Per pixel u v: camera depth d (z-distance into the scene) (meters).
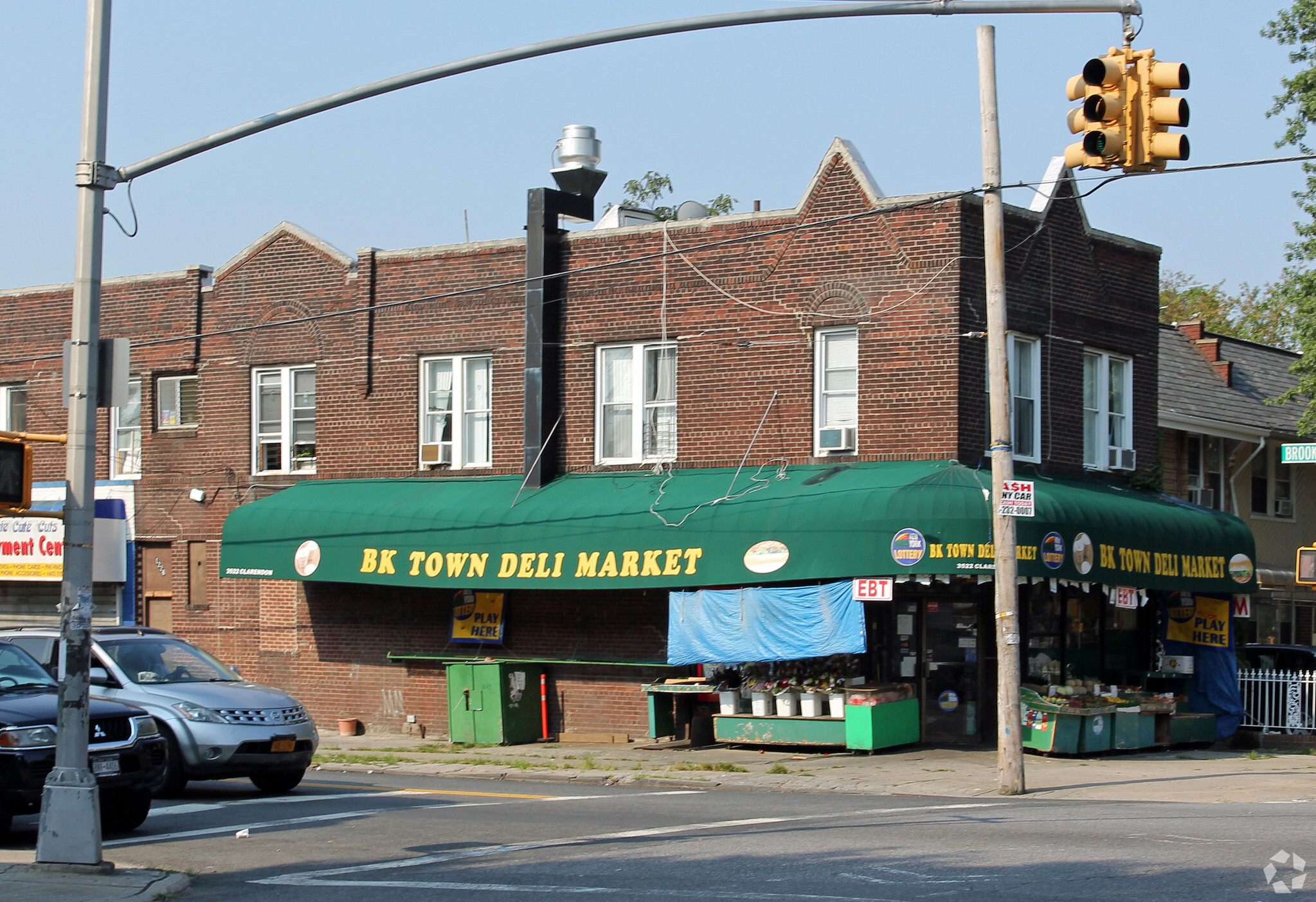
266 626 25.81
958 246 20.41
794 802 15.40
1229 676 22.94
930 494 18.78
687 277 22.42
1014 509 16.23
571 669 22.94
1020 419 21.66
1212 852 10.76
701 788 17.64
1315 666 24.14
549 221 23.44
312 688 25.28
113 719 12.72
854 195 21.19
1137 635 23.59
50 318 28.39
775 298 21.70
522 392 23.73
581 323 23.27
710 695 21.56
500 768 19.47
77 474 11.10
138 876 10.26
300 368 26.03
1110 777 17.67
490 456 24.09
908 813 13.91
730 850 11.27
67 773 10.55
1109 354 23.59
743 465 21.73
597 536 21.19
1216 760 20.08
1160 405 27.39
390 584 22.97
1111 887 9.27
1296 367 26.53
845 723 19.66
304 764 16.22
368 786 17.38
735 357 21.95
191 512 26.72
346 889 9.94
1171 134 11.75
